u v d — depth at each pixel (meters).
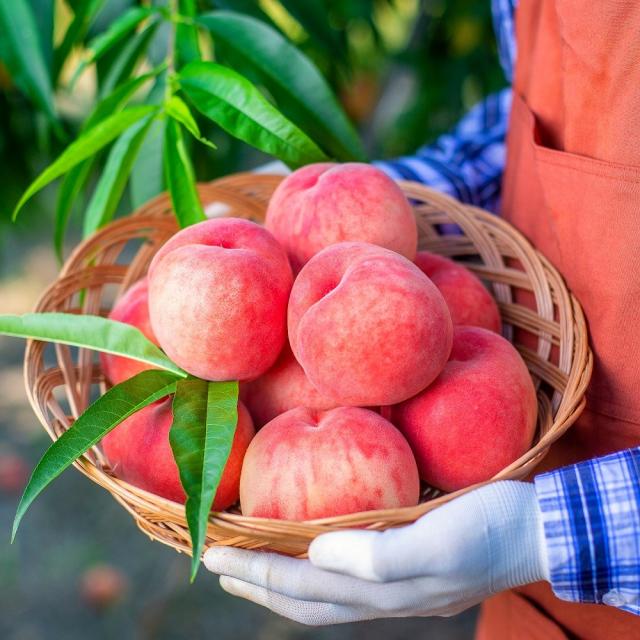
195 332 0.86
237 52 1.12
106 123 1.01
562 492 0.73
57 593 2.28
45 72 1.15
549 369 0.97
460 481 0.88
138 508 0.81
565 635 0.94
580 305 0.92
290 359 0.94
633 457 0.74
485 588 0.74
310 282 0.86
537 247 1.05
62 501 2.60
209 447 0.77
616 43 0.78
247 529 0.73
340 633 2.15
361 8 1.71
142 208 1.14
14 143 1.50
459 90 1.89
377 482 0.79
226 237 0.91
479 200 1.30
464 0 1.81
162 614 2.19
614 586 0.73
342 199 0.94
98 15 1.35
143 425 0.90
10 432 2.77
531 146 0.96
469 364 0.90
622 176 0.80
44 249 3.52
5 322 0.90
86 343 0.90
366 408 0.88
